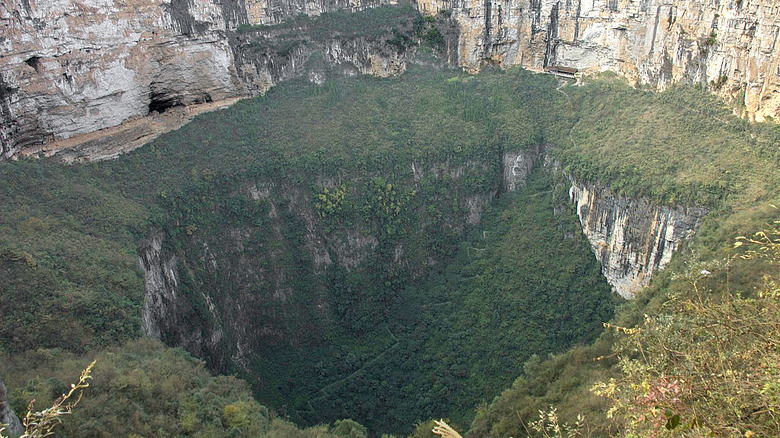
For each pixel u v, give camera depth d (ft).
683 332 53.72
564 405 112.78
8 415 66.64
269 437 112.27
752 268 108.47
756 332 48.19
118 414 98.43
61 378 101.09
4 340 112.78
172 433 101.76
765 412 41.65
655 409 44.29
